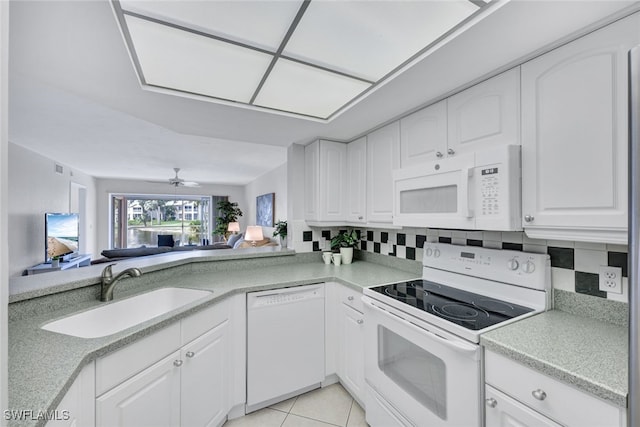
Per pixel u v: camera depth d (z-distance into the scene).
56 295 1.37
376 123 2.06
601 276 1.21
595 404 0.79
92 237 6.68
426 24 1.04
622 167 0.95
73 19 0.97
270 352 1.90
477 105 1.42
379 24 1.04
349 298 1.96
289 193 2.76
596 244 1.22
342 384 2.16
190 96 1.61
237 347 1.80
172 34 1.08
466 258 1.69
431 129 1.69
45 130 3.17
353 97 1.65
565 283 1.32
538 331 1.12
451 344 1.14
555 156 1.12
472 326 1.17
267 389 1.89
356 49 1.19
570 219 1.07
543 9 0.94
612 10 0.94
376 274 2.17
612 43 0.97
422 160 1.75
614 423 0.76
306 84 1.50
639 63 0.64
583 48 1.05
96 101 1.67
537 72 1.18
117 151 4.18
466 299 1.53
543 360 0.90
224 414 1.71
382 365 1.58
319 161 2.46
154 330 1.21
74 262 4.63
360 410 1.89
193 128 2.21
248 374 1.83
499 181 1.23
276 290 1.91
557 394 0.87
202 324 1.53
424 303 1.46
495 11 0.95
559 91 1.11
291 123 2.07
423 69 1.32
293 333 1.98
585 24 1.01
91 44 1.11
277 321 1.92
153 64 1.30
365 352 1.72
